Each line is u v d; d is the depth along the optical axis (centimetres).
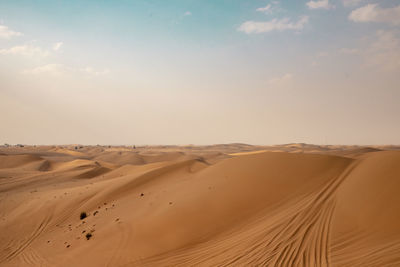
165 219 1474
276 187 1628
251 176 1908
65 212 2266
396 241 868
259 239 1081
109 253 1237
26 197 3050
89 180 4522
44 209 2395
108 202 2339
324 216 1170
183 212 1514
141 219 1585
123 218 1719
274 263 881
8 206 2725
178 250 1159
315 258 869
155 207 1767
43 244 1675
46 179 4594
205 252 1093
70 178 4697
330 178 1644
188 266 1007
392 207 1063
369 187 1308
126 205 2069
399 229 934
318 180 1638
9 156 8194
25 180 4503
